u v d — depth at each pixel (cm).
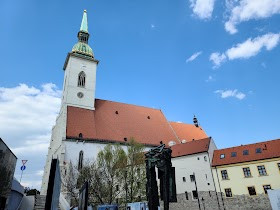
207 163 5469
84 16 7681
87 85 6525
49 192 974
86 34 7381
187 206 5419
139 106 7512
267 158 4841
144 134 6488
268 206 4556
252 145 5384
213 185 5238
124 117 6712
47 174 6003
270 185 4672
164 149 1327
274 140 5194
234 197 4953
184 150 6000
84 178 4375
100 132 5803
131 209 3969
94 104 6538
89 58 6831
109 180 4391
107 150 4734
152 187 1268
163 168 1258
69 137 5256
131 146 4847
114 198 4347
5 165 2100
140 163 4544
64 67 7112
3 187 2084
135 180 4384
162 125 7244
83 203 1221
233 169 5144
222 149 5716
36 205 3475
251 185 4853
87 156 5256
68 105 5994
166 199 1195
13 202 3077
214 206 5078
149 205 1247
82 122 5775
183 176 5703
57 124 6253
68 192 4466
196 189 5147
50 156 6209
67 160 5003
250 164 4991
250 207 4731
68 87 6228
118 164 4541
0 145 1905
